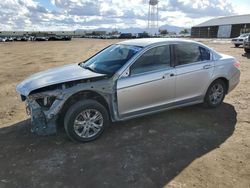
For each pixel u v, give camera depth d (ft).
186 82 16.42
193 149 13.12
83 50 86.12
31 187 10.32
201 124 16.14
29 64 48.98
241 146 13.38
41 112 13.20
